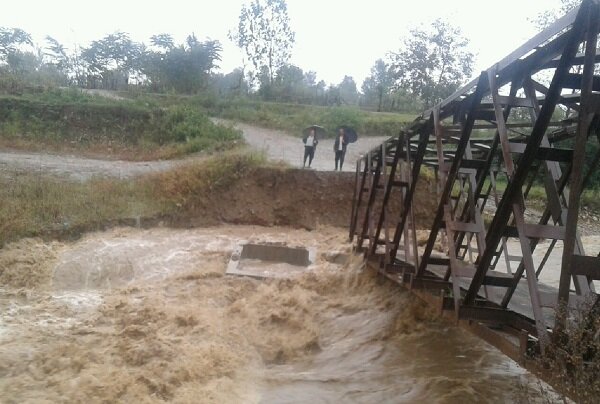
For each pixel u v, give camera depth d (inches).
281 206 696.4
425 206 721.6
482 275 232.5
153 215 616.7
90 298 424.5
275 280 476.4
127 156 858.1
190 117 967.6
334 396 279.0
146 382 288.4
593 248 642.2
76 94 1039.0
